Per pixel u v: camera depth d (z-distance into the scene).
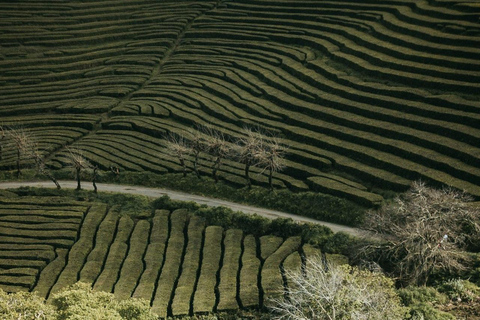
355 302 47.03
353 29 129.12
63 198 91.25
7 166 102.12
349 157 91.44
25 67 136.75
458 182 78.25
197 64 134.38
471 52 106.00
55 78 135.12
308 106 105.94
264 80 120.50
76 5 161.38
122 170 99.25
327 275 52.34
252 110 109.81
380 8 132.50
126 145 107.00
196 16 153.62
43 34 149.50
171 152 99.06
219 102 115.69
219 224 80.69
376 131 94.56
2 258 77.06
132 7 161.12
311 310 47.41
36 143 104.12
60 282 70.56
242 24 144.75
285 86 114.75
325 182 85.75
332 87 109.19
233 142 102.06
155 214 85.38
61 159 103.38
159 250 75.88
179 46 144.25
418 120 92.94
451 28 115.12
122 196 91.06
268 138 95.25
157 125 110.94
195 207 85.56
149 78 132.38
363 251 64.81
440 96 97.38
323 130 98.75
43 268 75.88
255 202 87.25
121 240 79.62
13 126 115.75
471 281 58.53
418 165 84.50
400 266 60.94
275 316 56.78
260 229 78.50
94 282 70.69
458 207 66.44
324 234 73.44
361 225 72.62
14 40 146.38
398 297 52.44
